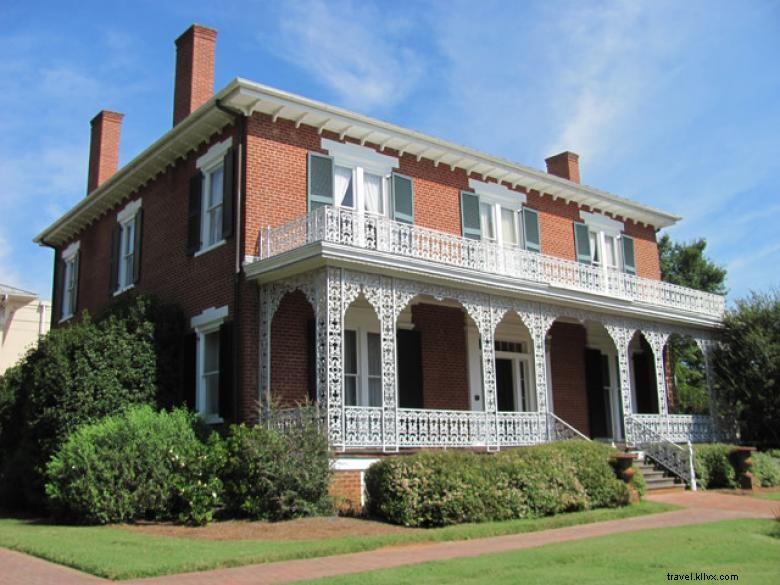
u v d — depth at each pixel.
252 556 9.48
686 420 22.12
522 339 21.72
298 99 16.95
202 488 12.89
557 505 14.12
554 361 22.52
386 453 14.92
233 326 16.06
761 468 19.95
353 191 18.36
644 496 16.70
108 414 15.63
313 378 16.66
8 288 30.30
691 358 40.31
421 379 18.75
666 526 12.52
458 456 13.66
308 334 16.80
